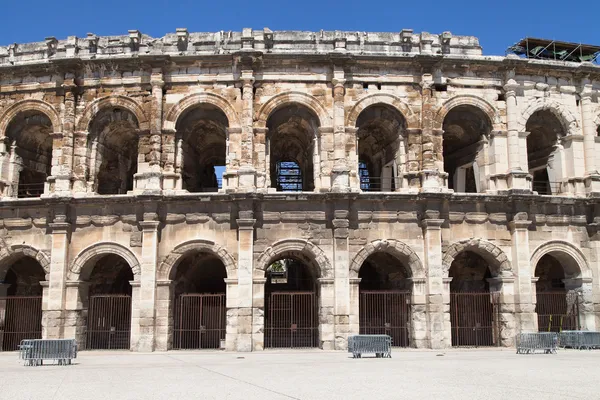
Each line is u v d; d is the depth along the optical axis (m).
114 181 44.53
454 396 17.25
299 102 39.16
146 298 36.34
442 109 39.97
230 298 36.66
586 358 29.91
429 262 37.16
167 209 37.56
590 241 40.12
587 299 39.50
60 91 39.75
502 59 40.16
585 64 41.38
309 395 17.58
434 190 38.09
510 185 39.31
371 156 47.62
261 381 20.97
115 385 20.17
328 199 37.31
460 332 43.41
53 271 36.94
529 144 45.91
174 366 27.05
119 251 37.44
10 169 40.53
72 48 39.91
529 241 39.12
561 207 39.94
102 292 43.16
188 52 39.28
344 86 39.47
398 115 40.03
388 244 37.66
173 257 37.19
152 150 38.16
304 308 44.66
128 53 39.78
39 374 23.81
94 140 39.81
